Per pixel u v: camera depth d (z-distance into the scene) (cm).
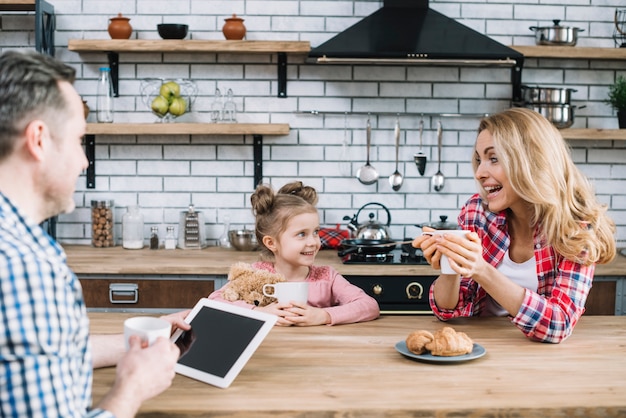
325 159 426
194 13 419
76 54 419
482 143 227
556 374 179
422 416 154
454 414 155
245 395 163
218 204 426
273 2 420
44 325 118
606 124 432
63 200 137
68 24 417
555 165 218
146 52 417
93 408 140
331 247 412
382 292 362
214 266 360
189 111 418
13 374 116
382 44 372
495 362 188
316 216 282
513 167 217
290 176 426
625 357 194
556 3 426
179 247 415
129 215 410
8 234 123
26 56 131
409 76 423
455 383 171
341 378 174
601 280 371
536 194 215
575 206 223
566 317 208
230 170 425
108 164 423
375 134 426
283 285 227
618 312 373
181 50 395
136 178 424
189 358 181
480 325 228
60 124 132
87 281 362
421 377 175
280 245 280
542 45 407
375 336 213
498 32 426
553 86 429
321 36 421
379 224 400
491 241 241
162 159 423
